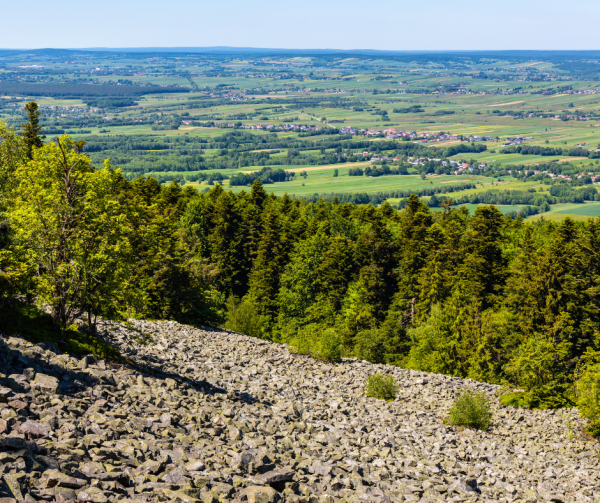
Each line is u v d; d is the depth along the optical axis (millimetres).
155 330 49906
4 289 25078
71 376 20672
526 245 96500
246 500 14609
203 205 128500
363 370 48500
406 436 30750
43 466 12547
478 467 27391
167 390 24609
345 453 23203
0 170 41344
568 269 82688
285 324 101625
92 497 11820
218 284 113062
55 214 25359
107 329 37375
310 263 108000
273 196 154625
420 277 94875
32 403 16203
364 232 111188
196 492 13812
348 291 100625
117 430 16641
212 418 21891
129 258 28703
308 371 45719
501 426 39125
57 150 26141
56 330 26750
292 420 26984
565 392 50375
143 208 33156
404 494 19906
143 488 13195
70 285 26078
